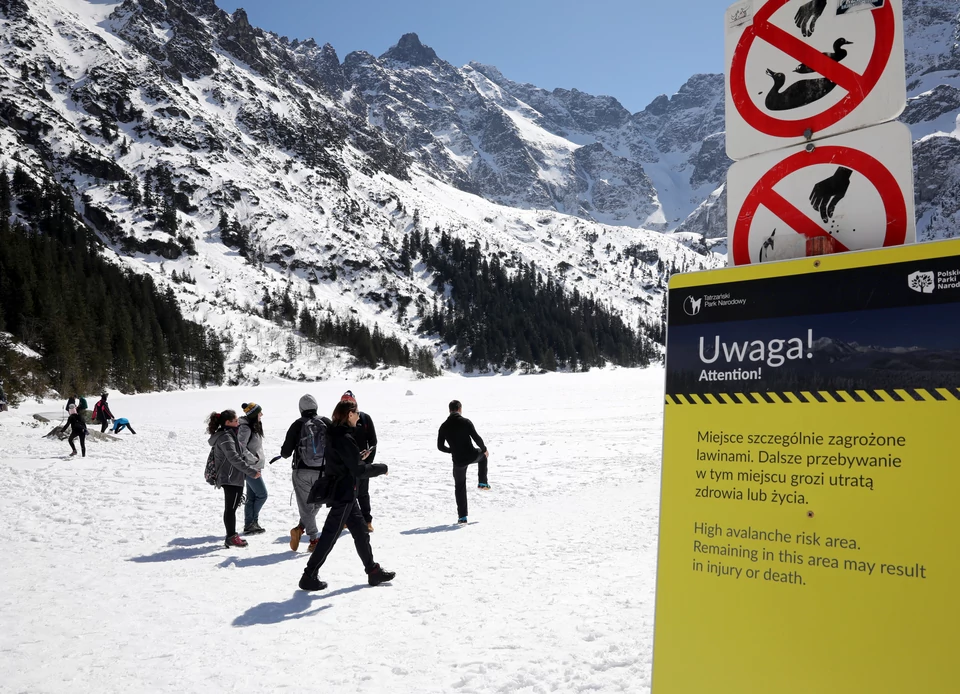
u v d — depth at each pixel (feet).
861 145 6.91
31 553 25.41
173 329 357.61
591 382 244.01
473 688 12.16
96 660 14.32
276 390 279.49
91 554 25.31
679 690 7.28
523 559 22.57
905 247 6.31
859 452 6.40
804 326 6.86
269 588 20.18
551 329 575.79
